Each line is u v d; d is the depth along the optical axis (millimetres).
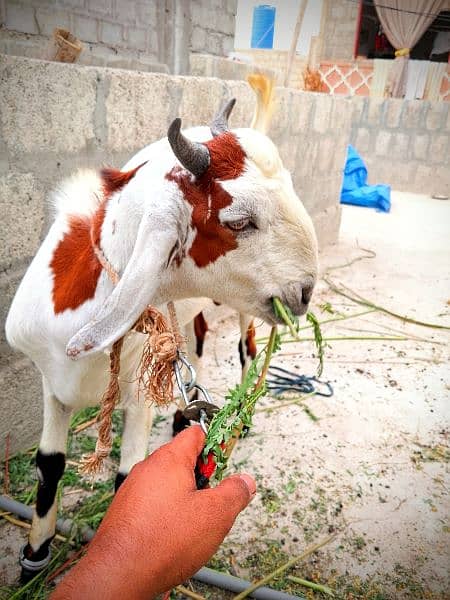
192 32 2275
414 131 4270
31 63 852
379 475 1042
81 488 966
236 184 573
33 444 1079
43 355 698
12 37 1686
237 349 1516
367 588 809
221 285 642
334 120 2207
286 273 617
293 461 1066
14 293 946
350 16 5023
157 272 562
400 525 928
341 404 1265
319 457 1082
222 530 396
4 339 957
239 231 594
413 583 821
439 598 797
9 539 866
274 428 1164
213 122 666
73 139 970
